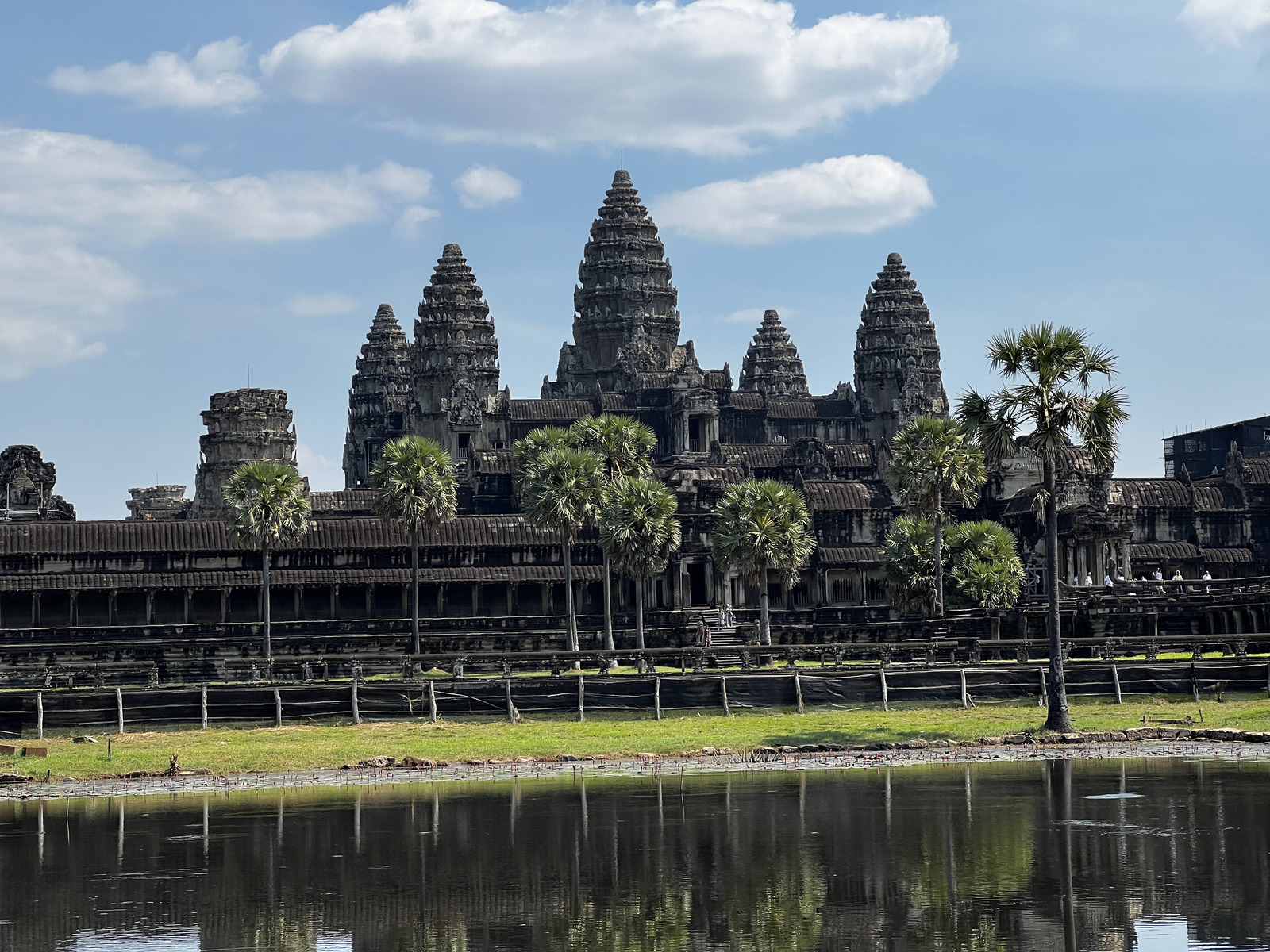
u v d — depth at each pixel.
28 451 199.25
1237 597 126.06
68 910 50.91
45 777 78.56
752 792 70.19
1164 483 193.88
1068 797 66.06
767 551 139.88
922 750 81.50
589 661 119.38
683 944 45.50
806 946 44.91
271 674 111.69
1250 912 47.09
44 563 164.75
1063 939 44.88
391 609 172.75
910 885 51.41
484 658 106.69
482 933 47.34
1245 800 64.25
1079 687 96.12
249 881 54.41
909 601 150.25
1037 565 167.75
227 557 169.00
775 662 125.44
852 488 189.38
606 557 143.12
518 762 80.56
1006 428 86.25
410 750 84.00
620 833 61.31
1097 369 85.81
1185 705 93.44
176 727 92.38
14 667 115.81
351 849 59.38
